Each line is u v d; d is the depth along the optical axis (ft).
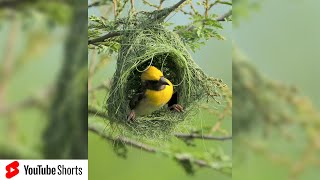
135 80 14.44
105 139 16.21
